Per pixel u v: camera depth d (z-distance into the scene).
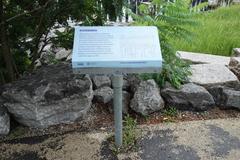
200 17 4.05
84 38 1.62
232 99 2.13
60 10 2.07
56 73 2.08
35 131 1.98
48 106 1.95
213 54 3.11
